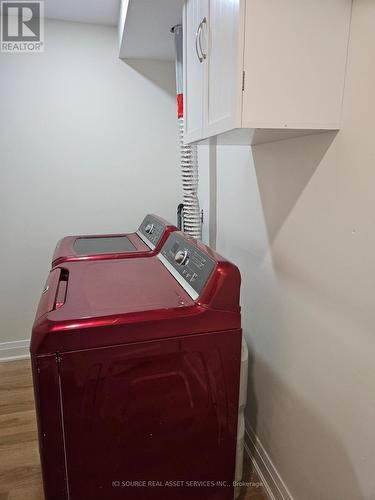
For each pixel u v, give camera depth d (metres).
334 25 0.98
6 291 2.50
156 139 2.58
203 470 1.26
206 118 1.25
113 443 1.11
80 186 2.50
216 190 2.11
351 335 1.03
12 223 2.42
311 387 1.25
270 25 0.94
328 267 1.12
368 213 0.94
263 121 0.98
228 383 1.21
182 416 1.18
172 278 1.41
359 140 0.96
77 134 2.42
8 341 2.57
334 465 1.14
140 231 2.26
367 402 0.99
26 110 2.31
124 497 1.18
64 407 1.03
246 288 1.75
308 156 1.19
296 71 0.98
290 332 1.37
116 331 1.04
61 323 1.00
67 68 2.33
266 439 1.62
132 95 2.47
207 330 1.13
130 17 1.80
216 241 2.16
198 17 1.29
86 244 2.00
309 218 1.20
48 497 1.09
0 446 1.80
